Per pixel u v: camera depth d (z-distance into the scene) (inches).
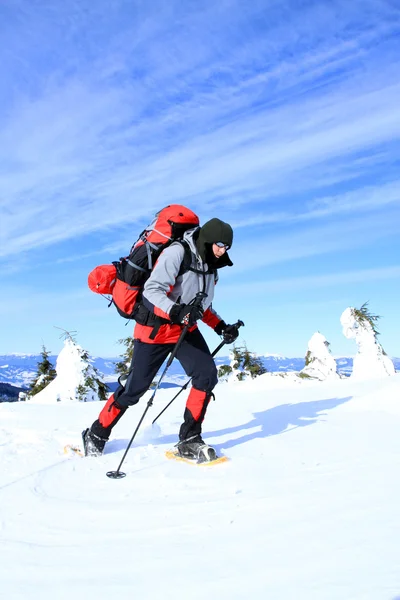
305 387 275.4
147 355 133.6
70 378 479.5
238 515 90.3
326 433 149.6
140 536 84.4
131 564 73.4
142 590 65.0
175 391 297.3
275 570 66.2
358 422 162.6
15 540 85.3
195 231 132.1
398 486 95.2
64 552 79.6
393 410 175.8
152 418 195.9
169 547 78.6
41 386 671.1
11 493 109.7
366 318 410.6
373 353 401.4
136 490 110.0
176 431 169.2
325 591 58.4
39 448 149.9
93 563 74.8
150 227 135.2
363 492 94.2
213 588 63.3
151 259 129.6
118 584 67.3
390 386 204.2
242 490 104.4
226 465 123.9
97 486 113.8
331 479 105.2
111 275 134.4
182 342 134.9
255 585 62.7
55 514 97.0
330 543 72.7
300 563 67.4
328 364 438.3
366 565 63.9
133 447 147.8
